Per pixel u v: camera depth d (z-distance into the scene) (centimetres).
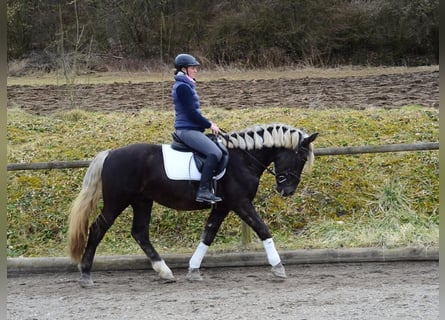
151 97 1464
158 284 708
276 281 698
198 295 652
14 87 1706
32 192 923
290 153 712
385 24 2409
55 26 2498
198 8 2616
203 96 1440
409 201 877
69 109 1287
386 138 1005
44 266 771
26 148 1038
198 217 874
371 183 909
